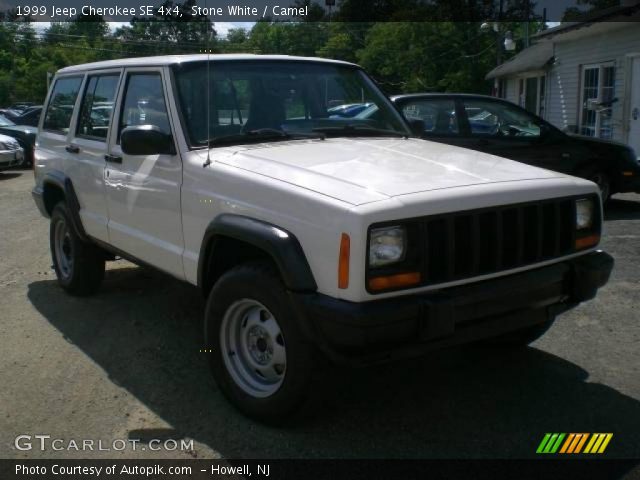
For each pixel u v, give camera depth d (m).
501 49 28.80
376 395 4.09
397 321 3.15
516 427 3.70
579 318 5.36
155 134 4.17
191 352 4.80
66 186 5.65
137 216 4.71
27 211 10.91
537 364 4.54
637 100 15.09
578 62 17.88
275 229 3.42
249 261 3.76
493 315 3.51
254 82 4.63
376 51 33.12
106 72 5.39
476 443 3.54
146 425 3.76
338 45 37.47
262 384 3.74
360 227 3.08
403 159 4.04
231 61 4.65
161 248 4.43
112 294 6.16
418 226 3.22
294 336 3.38
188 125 4.27
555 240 3.74
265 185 3.56
